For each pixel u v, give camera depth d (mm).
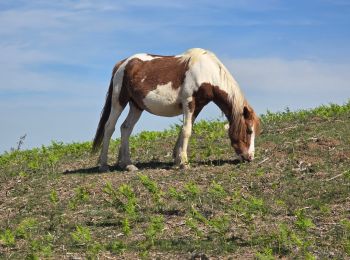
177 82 11391
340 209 8766
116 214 9203
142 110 12250
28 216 9469
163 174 11078
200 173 10914
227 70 11461
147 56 11977
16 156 15523
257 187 9984
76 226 8641
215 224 7879
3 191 11289
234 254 7273
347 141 12188
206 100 11359
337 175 10219
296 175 10469
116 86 12055
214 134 13672
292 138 12805
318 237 7742
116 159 13461
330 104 16062
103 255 7457
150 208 9266
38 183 11477
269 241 7477
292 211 8789
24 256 7578
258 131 11570
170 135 15641
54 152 15148
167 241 7801
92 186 10648
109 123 12117
